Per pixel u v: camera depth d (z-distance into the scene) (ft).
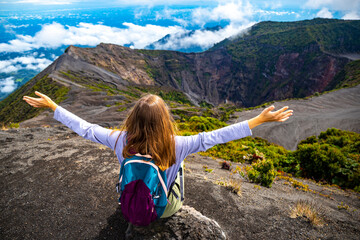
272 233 11.76
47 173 16.17
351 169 32.40
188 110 265.75
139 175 4.76
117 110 190.08
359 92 311.68
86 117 173.27
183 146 4.95
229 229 11.80
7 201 12.59
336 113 227.61
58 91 272.72
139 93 506.89
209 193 15.24
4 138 28.45
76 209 11.82
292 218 13.34
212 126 78.02
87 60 635.66
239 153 40.29
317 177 34.40
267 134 170.81
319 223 12.85
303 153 36.19
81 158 19.19
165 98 574.56
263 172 20.77
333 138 62.34
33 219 11.03
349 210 17.47
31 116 212.64
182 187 6.34
